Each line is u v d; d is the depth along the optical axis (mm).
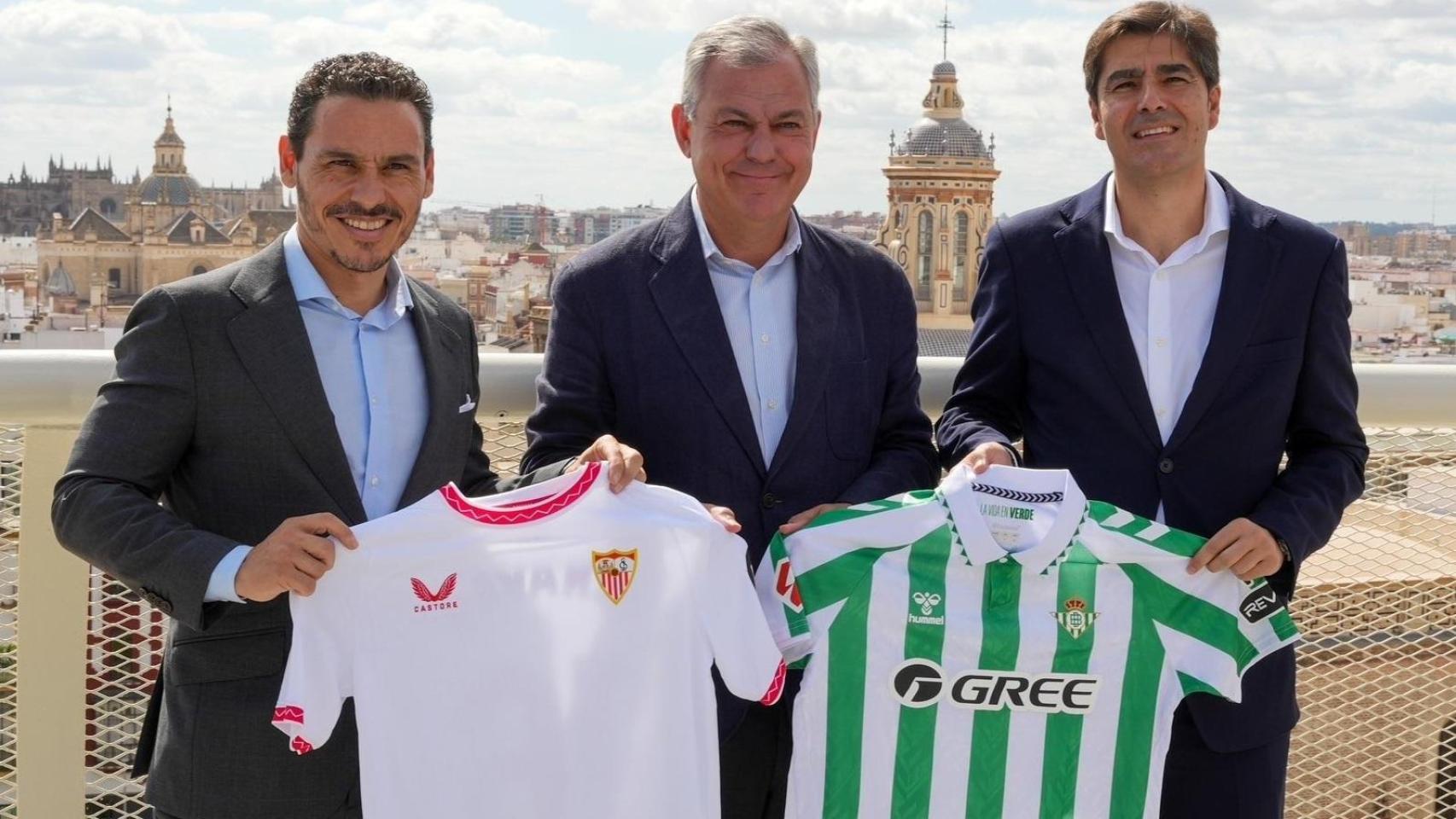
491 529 2252
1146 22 2518
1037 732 2480
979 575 2461
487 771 2260
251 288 2234
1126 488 2615
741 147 2490
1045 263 2684
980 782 2475
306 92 2221
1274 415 2578
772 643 2318
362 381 2320
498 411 2941
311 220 2238
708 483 2568
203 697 2240
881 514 2457
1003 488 2498
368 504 2311
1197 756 2621
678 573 2316
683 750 2309
